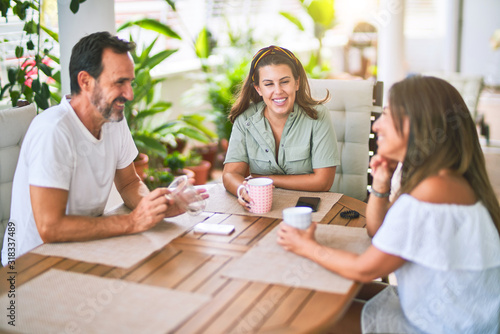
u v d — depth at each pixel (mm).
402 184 1398
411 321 1338
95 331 1056
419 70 8281
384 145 1387
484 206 1334
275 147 2082
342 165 2359
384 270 1257
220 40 4988
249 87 2057
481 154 1370
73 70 1589
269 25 5961
